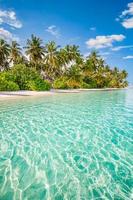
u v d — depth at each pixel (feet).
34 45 161.89
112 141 21.33
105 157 16.87
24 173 13.66
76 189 11.87
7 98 61.72
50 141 21.01
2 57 157.99
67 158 16.49
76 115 36.73
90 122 30.71
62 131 25.22
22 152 17.57
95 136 23.17
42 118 33.24
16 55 169.37
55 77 176.76
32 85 106.01
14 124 28.50
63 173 13.84
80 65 185.37
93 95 93.20
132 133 24.53
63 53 175.63
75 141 21.17
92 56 201.46
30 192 11.44
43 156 16.79
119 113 39.34
